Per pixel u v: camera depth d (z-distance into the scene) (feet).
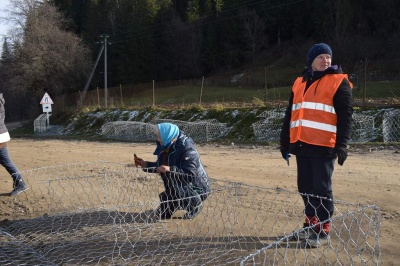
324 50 13.44
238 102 68.69
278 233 14.34
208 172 27.71
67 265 12.18
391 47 103.81
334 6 136.56
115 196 19.86
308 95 13.58
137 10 176.45
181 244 13.50
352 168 28.04
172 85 131.34
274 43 167.22
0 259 12.67
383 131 42.78
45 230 15.35
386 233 14.37
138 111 78.64
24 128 108.78
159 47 170.60
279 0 166.20
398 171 26.63
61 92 123.34
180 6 207.10
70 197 19.90
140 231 14.58
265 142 47.67
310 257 12.28
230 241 13.66
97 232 14.88
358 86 65.31
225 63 162.71
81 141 65.36
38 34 118.93
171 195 16.17
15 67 118.01
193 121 63.93
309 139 13.29
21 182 20.93
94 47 167.63
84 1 195.42
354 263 11.91
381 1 120.98
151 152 43.16
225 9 172.04
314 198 13.39
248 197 19.40
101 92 125.18
